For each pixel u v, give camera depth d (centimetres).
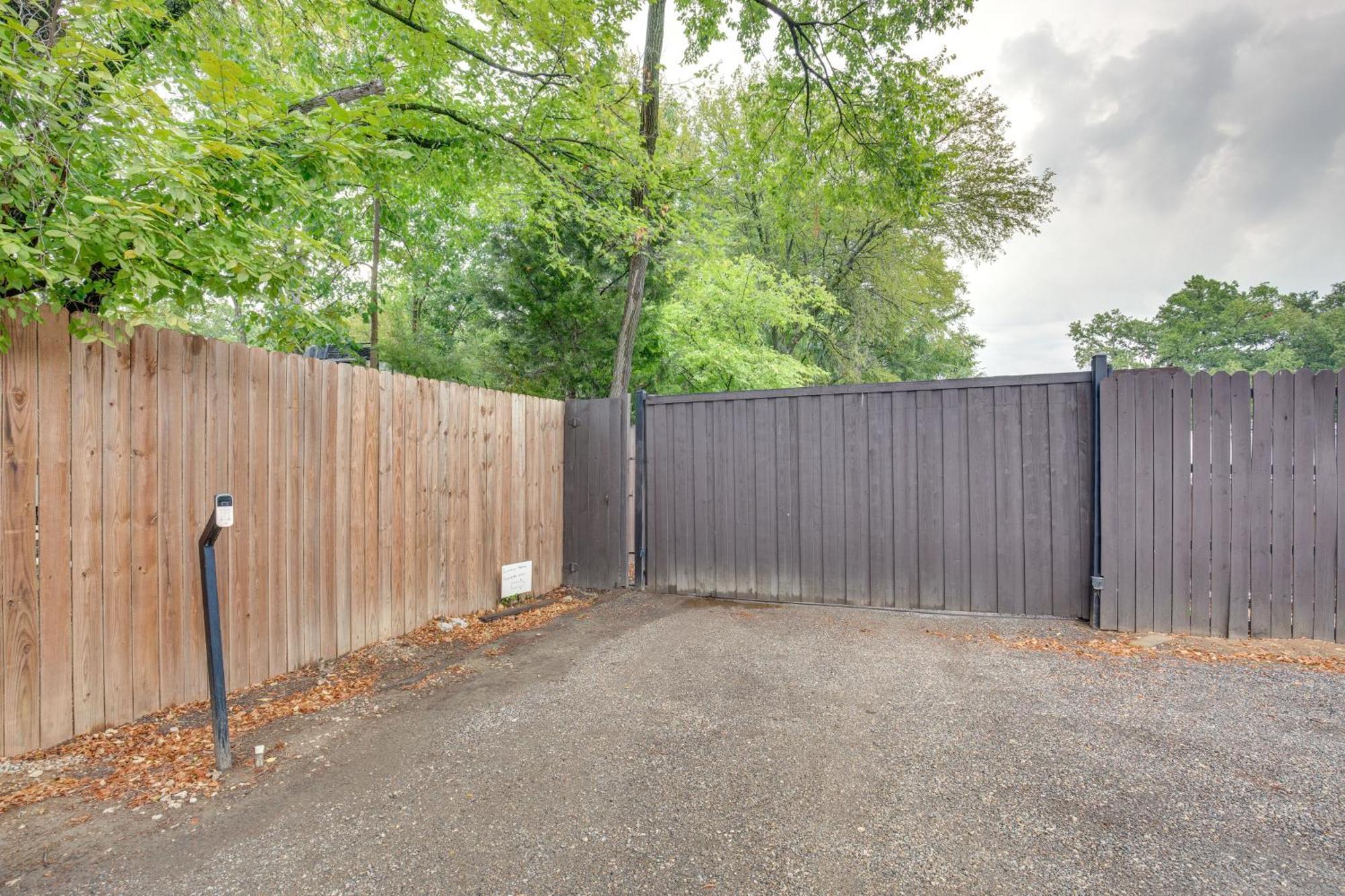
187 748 256
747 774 234
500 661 380
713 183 1116
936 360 2302
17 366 238
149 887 166
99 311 285
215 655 238
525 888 166
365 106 385
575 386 1013
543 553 578
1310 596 388
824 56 771
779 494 547
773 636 432
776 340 1577
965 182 1492
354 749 259
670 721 288
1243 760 238
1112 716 283
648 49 826
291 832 195
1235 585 402
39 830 193
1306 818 196
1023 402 471
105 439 267
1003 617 469
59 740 251
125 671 275
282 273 301
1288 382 393
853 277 1642
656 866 176
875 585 514
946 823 198
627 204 811
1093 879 166
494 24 533
